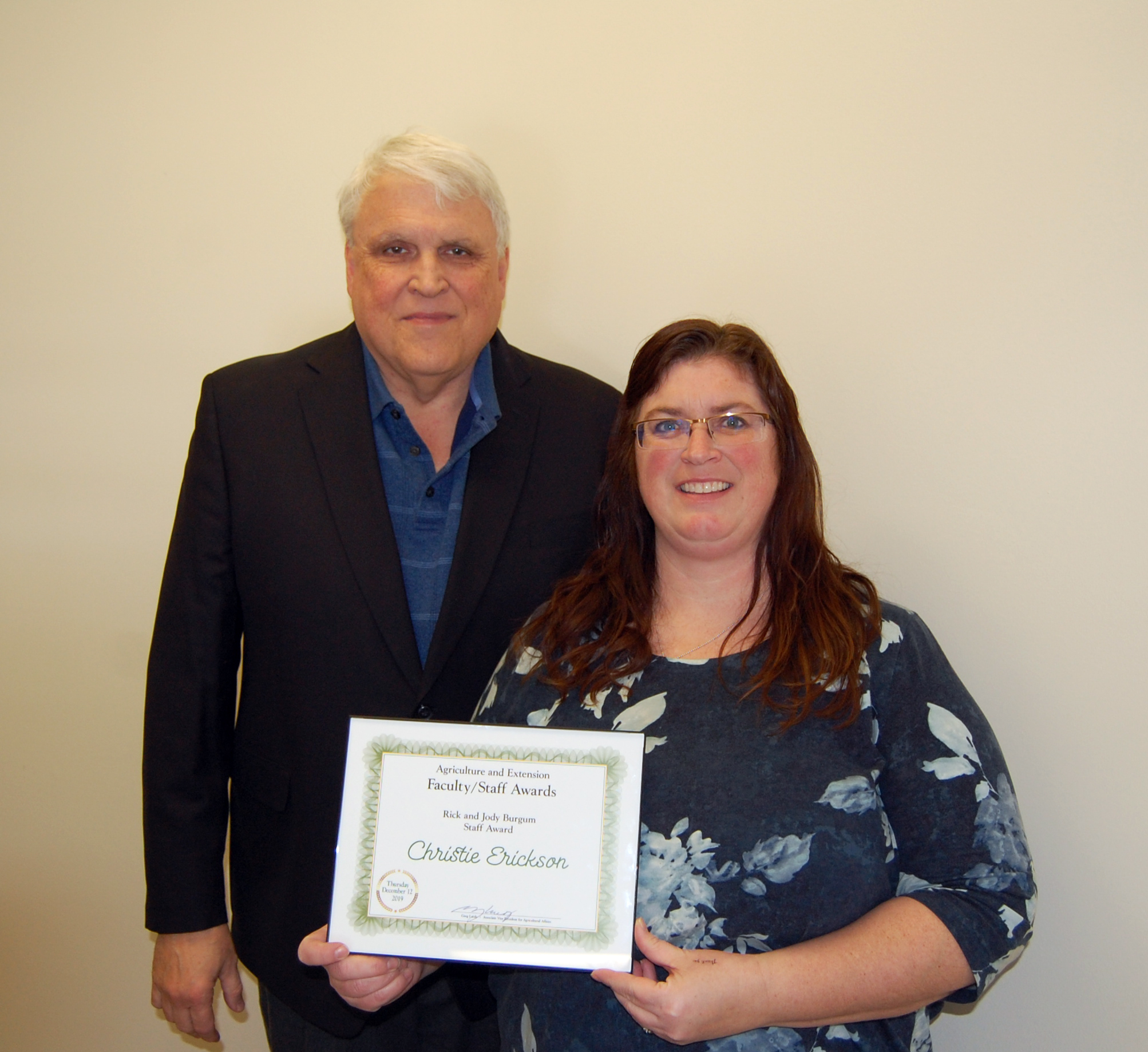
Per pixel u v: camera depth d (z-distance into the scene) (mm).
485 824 1198
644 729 1251
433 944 1179
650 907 1179
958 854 1187
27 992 2160
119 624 2094
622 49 1778
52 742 2148
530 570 1562
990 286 1558
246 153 1983
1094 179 1484
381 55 1917
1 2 2070
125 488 2076
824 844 1161
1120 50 1459
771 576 1340
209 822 1583
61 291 2086
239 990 1625
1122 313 1478
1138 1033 1518
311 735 1507
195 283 2020
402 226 1441
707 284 1755
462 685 1534
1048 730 1557
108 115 2041
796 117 1670
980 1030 1643
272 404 1567
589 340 1857
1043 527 1544
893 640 1275
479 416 1570
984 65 1540
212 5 1981
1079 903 1550
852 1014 1125
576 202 1840
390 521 1523
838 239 1654
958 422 1594
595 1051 1185
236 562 1544
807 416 1704
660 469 1312
